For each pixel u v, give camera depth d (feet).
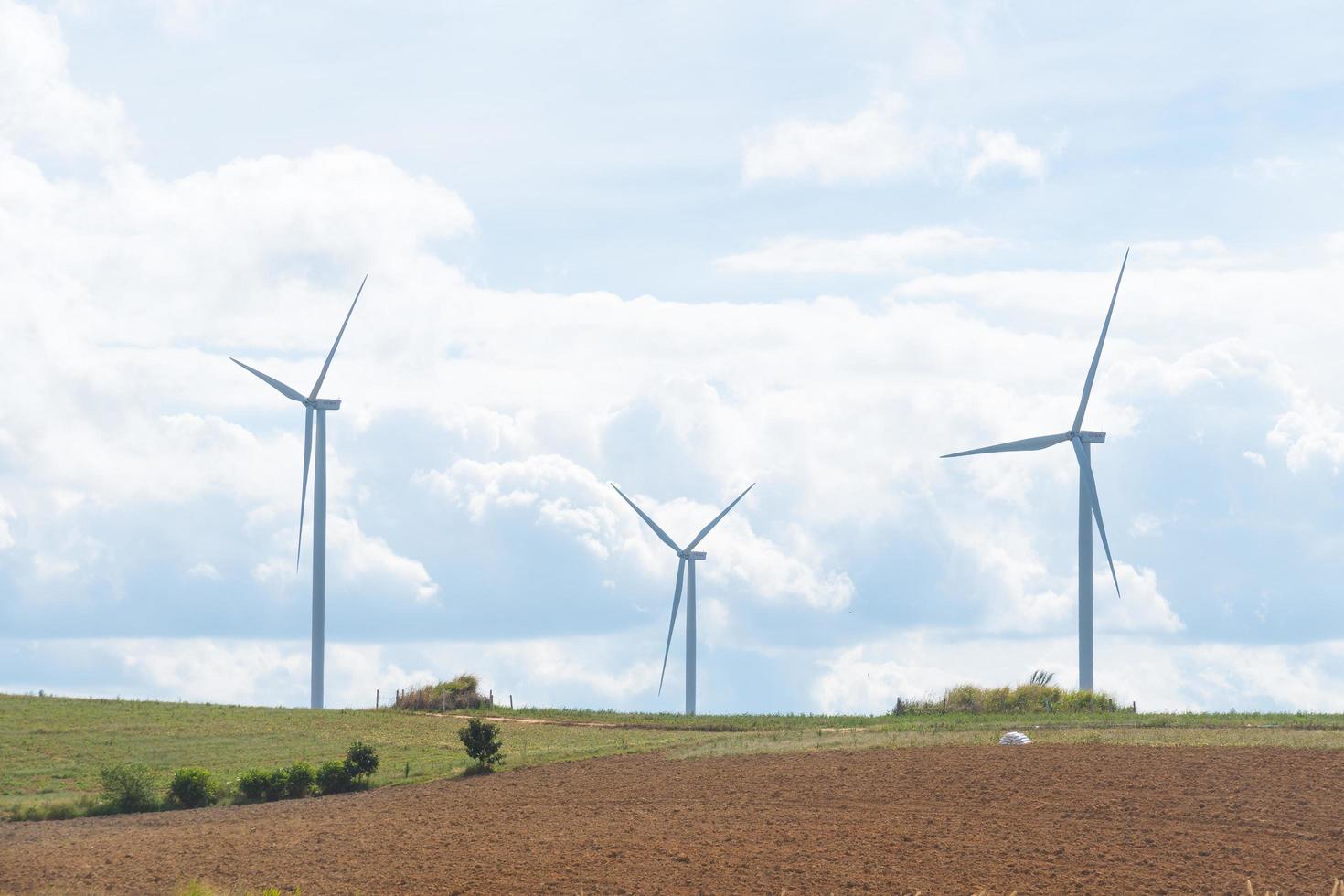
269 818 134.41
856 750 162.09
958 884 93.81
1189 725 182.19
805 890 93.40
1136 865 98.17
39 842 125.08
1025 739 159.74
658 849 107.55
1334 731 169.37
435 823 125.29
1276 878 93.97
